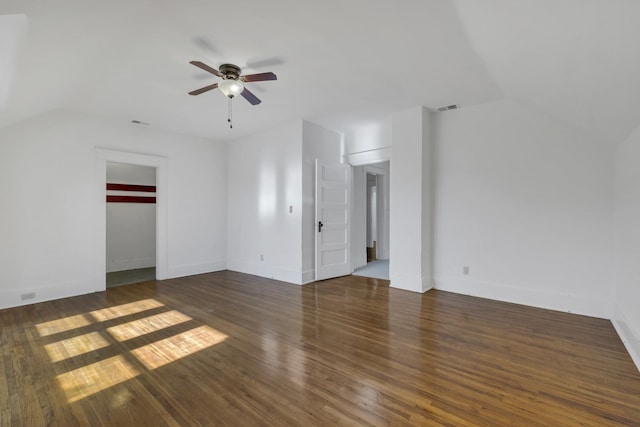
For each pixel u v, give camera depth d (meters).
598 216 3.38
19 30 1.99
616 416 1.77
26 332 3.04
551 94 2.96
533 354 2.53
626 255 2.88
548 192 3.67
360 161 5.53
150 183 6.73
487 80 3.32
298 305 3.86
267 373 2.25
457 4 2.02
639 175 2.54
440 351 2.59
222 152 6.23
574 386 2.07
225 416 1.79
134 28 2.36
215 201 6.11
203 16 2.22
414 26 2.33
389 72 3.16
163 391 2.04
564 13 1.73
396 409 1.85
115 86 3.50
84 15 2.09
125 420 1.76
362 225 6.58
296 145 5.04
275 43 2.61
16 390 2.05
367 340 2.81
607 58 1.92
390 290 4.54
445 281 4.47
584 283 3.46
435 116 4.54
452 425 1.71
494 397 1.96
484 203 4.12
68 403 1.92
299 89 3.65
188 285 4.93
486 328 3.08
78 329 3.12
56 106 4.05
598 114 2.77
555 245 3.62
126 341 2.82
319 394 2.00
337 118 4.84
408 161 4.43
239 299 4.14
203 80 3.35
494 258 4.05
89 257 4.48
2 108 3.20
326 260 5.30
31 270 4.00
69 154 4.32
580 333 2.94
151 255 6.75
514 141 3.89
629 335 2.66
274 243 5.42
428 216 4.48
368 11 2.16
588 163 3.43
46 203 4.12
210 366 2.36
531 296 3.78
